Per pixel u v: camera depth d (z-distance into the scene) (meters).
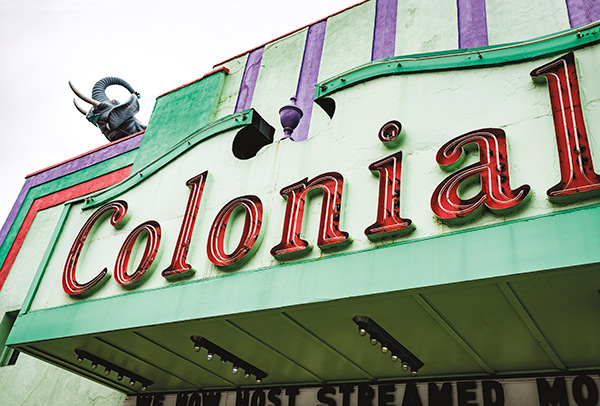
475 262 5.23
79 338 7.98
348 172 6.98
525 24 9.59
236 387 9.42
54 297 8.89
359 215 6.47
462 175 5.86
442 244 5.55
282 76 12.56
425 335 6.57
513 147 5.83
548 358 6.69
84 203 10.23
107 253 8.98
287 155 7.84
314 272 6.25
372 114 7.30
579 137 5.34
